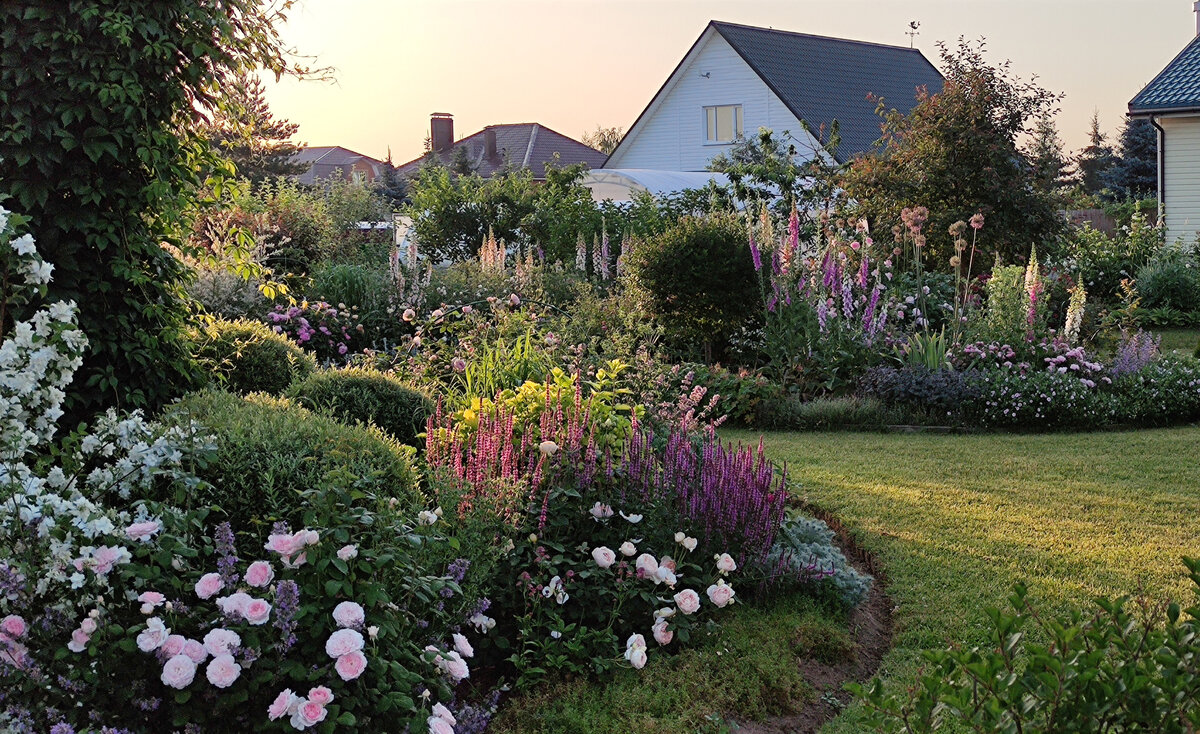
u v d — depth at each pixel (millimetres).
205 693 3010
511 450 4672
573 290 13766
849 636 4742
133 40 5070
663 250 12242
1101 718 2365
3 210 3881
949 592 5336
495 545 4312
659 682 4121
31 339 3672
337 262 15469
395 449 4695
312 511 3383
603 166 35062
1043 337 11203
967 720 2457
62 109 4906
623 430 5504
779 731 3965
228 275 10438
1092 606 5047
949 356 10875
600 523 4781
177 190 5488
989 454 8617
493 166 46750
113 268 5098
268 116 6492
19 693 2980
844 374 11016
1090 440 9188
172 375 5629
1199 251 19734
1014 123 15492
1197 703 2387
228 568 3219
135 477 3619
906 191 15656
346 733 3107
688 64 33219
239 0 5480
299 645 3172
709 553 4934
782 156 23484
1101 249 19516
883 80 35344
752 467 5340
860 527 6492
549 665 4184
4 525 3182
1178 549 5953
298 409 5215
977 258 15422
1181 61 22094
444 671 3562
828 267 10852
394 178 44406
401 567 3490
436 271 13172
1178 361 10883
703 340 12445
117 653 3051
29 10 4750
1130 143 38812
